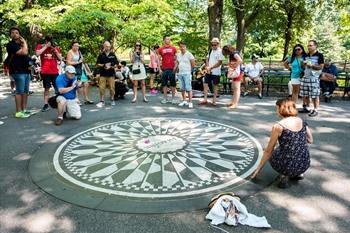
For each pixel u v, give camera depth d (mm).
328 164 5043
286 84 12430
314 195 4121
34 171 4965
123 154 5543
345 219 3609
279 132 4156
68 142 6191
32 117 8000
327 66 9781
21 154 5652
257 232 3389
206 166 5008
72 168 5047
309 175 4668
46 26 12820
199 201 4016
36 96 10719
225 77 11414
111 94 9242
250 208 3842
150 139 6250
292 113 4219
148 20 13125
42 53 8438
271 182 4469
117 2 12836
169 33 16031
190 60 8750
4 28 23625
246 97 10492
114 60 9070
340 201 3977
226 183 4457
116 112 8398
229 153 5504
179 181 4543
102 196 4188
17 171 4980
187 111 8445
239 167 4957
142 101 9773
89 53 14203
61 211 3875
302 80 7922
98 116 8016
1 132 6859
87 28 13156
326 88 9602
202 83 11008
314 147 5766
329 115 7953
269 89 12367
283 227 3473
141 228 3506
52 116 8078
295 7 21453
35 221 3684
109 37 13742
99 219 3691
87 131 6828
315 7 20344
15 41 7668
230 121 7434
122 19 13289
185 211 3811
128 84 12430
